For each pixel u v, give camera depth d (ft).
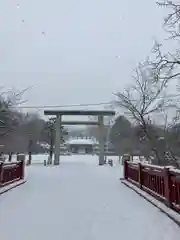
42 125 117.60
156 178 26.96
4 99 70.95
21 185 39.01
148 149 68.59
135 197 29.19
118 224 18.43
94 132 214.48
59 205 24.56
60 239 15.24
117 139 135.03
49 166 93.50
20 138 91.91
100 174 59.67
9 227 17.58
